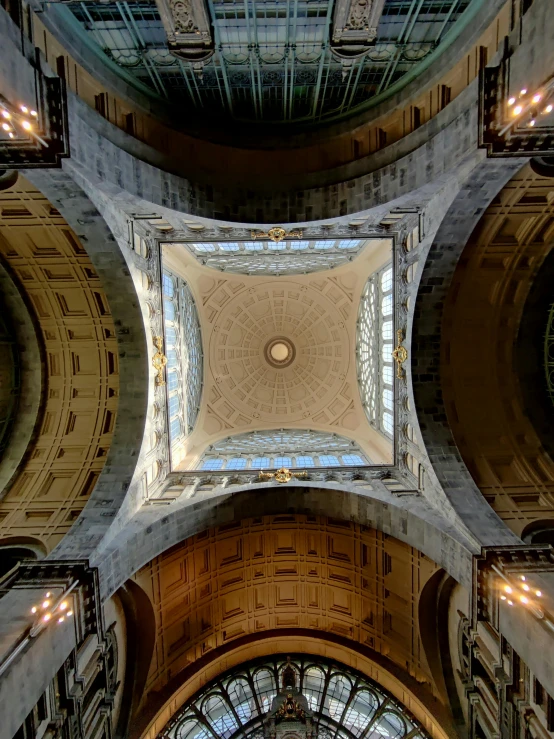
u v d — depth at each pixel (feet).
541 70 35.29
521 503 58.80
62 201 47.93
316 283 105.81
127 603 61.11
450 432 61.52
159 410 68.44
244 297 107.96
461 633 57.21
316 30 46.32
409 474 66.69
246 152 61.62
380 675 67.87
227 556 71.26
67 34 45.52
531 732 40.16
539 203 53.93
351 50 46.75
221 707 68.08
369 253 90.53
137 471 59.82
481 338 64.59
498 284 62.23
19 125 37.78
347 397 105.70
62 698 42.68
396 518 58.49
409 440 65.98
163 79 54.44
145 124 55.31
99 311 63.36
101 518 53.36
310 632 73.36
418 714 62.64
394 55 51.01
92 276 60.44
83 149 43.52
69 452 64.44
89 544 49.08
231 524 70.69
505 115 39.32
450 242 54.54
